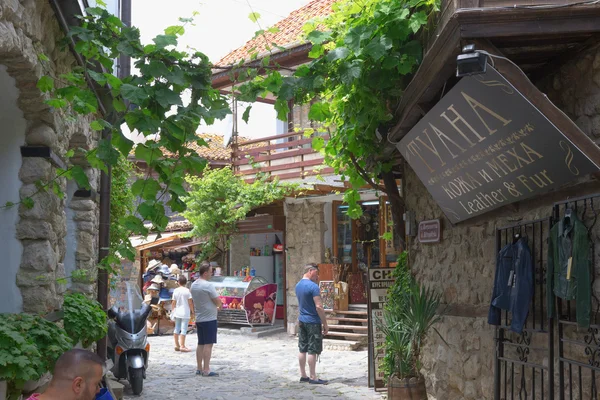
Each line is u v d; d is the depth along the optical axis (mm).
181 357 14195
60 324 6406
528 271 5531
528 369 5938
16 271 5633
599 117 4891
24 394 4922
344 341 14922
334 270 16219
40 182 5609
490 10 4566
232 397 9797
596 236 4809
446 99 5273
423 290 7719
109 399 3354
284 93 6492
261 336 17406
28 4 4777
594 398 4703
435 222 7879
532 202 5699
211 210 18219
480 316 6777
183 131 5160
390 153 8469
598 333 4742
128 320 10211
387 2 6152
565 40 4844
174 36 5117
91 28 5254
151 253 22734
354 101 7418
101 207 8969
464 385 7125
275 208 18328
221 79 16609
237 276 18797
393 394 7934
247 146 21672
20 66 4922
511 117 4738
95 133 8344
